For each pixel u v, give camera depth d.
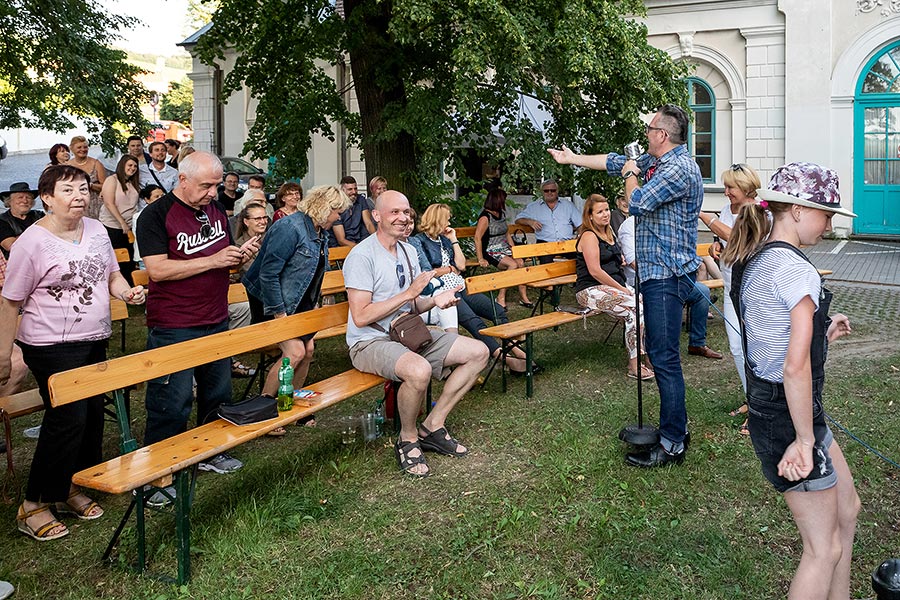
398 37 7.36
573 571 3.30
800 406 2.38
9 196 5.83
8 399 4.17
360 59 9.42
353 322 4.63
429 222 6.36
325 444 4.74
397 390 4.54
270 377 4.85
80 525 3.78
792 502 2.56
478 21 7.32
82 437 3.68
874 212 15.80
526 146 8.31
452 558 3.39
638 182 4.63
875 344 7.08
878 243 15.08
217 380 4.30
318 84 10.40
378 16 9.03
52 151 8.90
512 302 9.45
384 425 5.05
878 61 15.42
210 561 3.39
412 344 4.50
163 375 3.70
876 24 15.23
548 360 6.71
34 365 3.62
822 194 2.48
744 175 4.97
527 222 9.59
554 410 5.34
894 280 10.77
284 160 10.48
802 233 2.54
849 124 15.68
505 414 5.30
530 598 3.11
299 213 4.94
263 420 3.87
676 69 9.23
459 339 4.59
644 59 8.78
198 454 3.38
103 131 13.04
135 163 8.67
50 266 3.56
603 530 3.59
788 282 2.42
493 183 9.27
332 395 4.29
